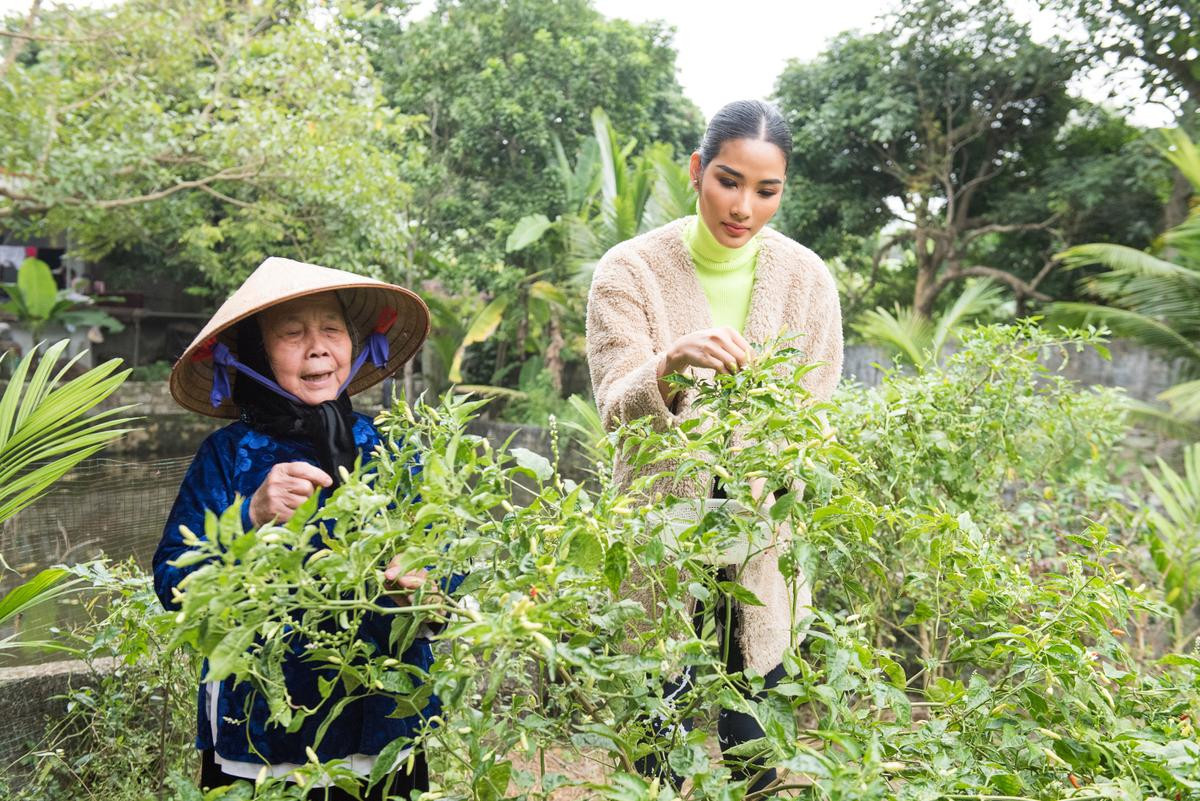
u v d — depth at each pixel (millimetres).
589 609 1320
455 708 1154
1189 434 7004
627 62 16969
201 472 1685
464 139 16328
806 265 2285
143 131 9156
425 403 1391
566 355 15562
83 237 11672
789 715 1251
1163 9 13195
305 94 10016
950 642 1840
